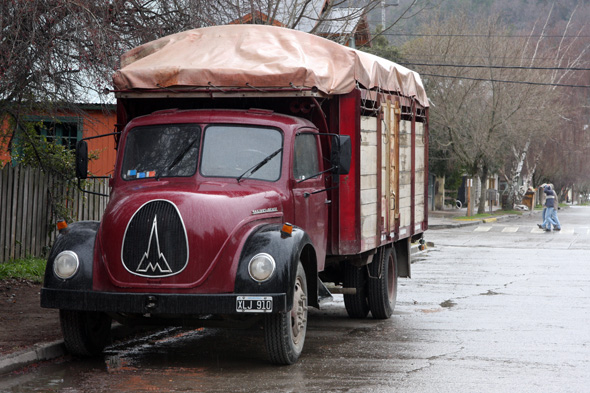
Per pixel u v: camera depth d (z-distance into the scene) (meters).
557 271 22.11
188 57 10.67
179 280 8.56
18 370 8.82
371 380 8.49
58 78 14.18
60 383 8.23
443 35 53.44
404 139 13.95
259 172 9.70
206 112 10.06
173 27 15.61
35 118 18.75
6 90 14.28
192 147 9.80
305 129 10.36
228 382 8.34
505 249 30.42
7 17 12.65
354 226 11.05
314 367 9.19
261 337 11.44
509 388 8.22
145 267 8.60
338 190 11.06
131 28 14.95
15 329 10.45
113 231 8.74
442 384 8.34
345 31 21.28
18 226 16.16
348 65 10.74
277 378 8.56
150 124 10.05
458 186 67.88
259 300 8.41
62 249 8.91
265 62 10.36
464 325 12.69
